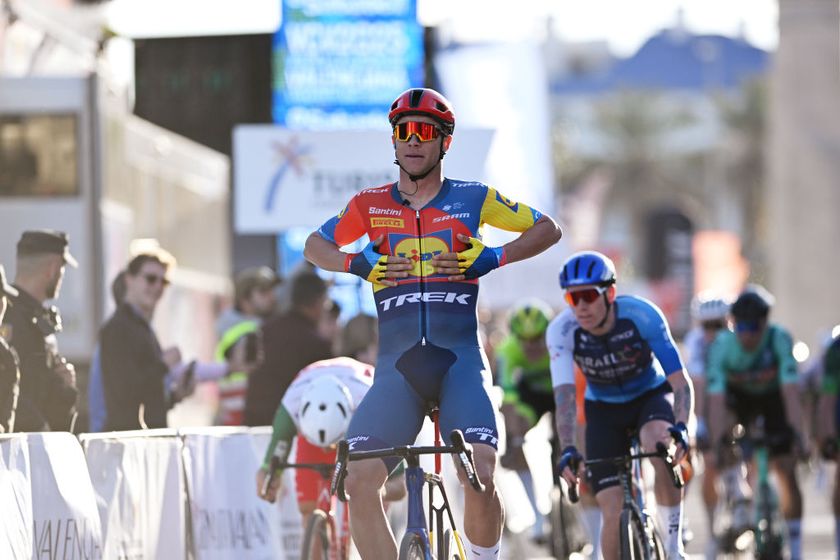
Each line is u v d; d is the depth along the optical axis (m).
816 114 67.19
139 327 18.17
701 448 24.53
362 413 12.94
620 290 123.38
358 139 25.05
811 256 66.75
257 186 25.00
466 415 12.70
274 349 21.75
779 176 67.75
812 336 66.50
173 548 16.80
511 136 39.97
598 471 17.17
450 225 13.19
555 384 16.95
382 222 13.30
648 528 16.28
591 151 186.38
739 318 23.20
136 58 35.66
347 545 16.98
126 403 17.83
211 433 18.06
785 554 25.83
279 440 16.81
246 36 35.75
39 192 23.77
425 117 13.05
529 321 24.50
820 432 24.16
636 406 17.47
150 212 28.09
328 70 30.92
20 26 25.97
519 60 40.34
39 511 13.54
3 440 12.98
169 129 35.62
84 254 23.70
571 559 24.53
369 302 29.02
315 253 13.46
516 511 27.67
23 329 15.28
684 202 185.00
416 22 31.02
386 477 12.87
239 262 32.94
